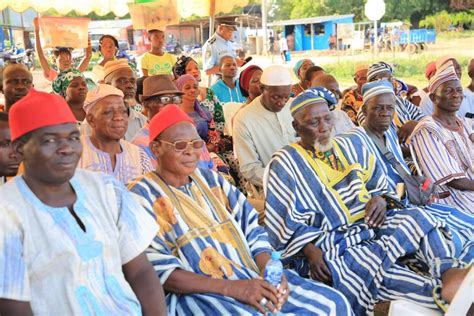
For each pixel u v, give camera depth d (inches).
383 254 132.9
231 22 390.6
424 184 157.5
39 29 327.9
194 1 351.9
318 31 816.3
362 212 144.8
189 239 112.2
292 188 142.5
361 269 133.6
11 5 305.7
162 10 315.6
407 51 677.9
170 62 339.6
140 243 93.7
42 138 82.4
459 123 182.2
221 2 350.3
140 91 226.5
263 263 118.6
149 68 335.3
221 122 256.7
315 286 116.4
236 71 296.2
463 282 105.3
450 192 172.7
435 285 124.3
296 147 147.5
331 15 888.9
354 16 885.8
